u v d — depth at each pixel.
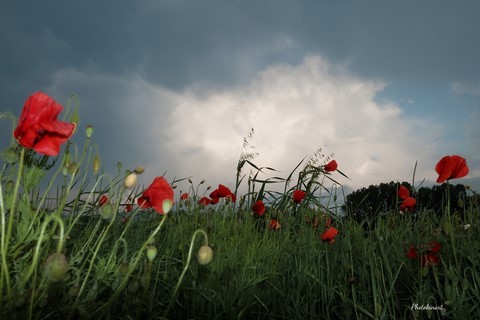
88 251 0.64
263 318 0.65
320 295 0.72
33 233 0.48
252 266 0.73
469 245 0.76
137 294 0.50
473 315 0.60
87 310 0.45
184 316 0.62
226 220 1.09
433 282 0.73
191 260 0.69
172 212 0.97
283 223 1.10
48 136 0.40
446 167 0.69
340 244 0.85
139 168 0.50
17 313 0.38
